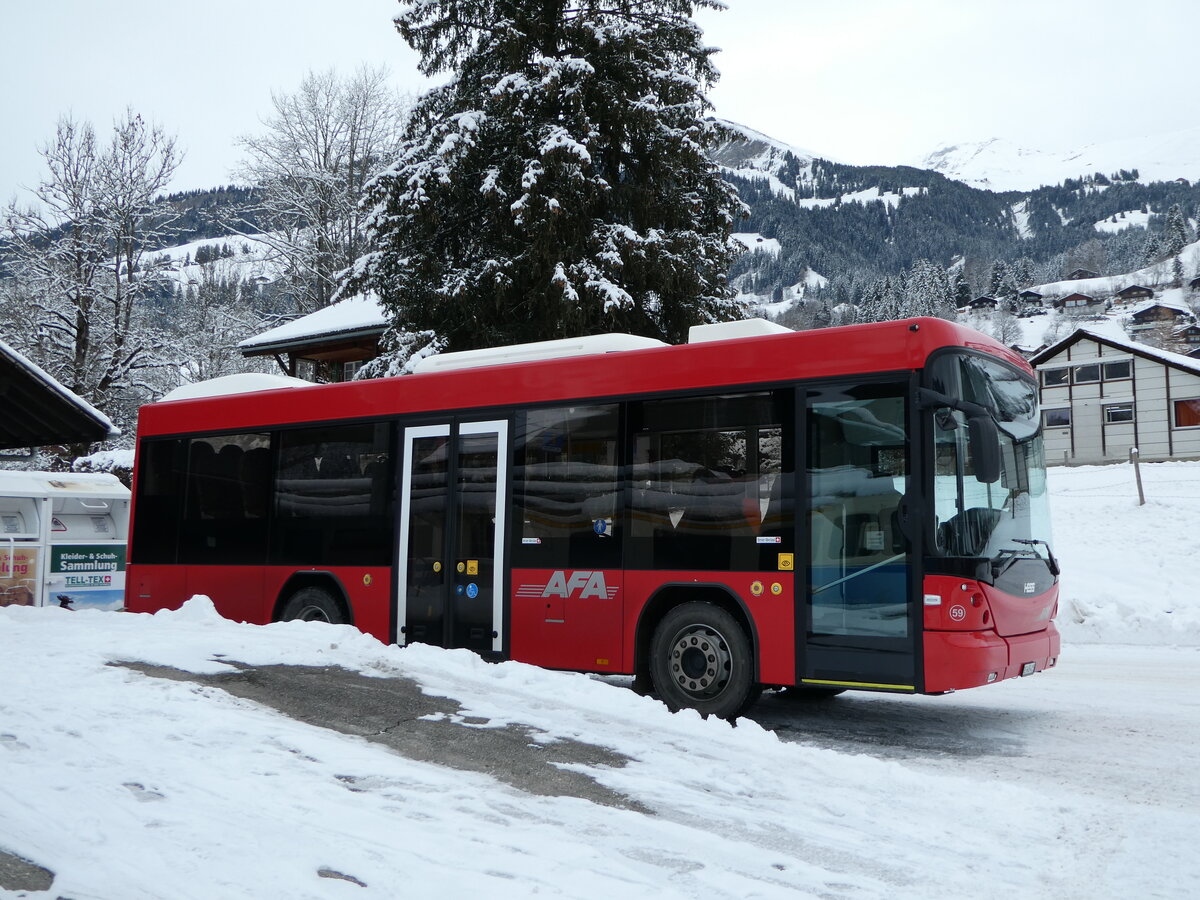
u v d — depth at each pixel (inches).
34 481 614.9
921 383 308.5
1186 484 1197.7
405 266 904.9
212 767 214.8
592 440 370.3
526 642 375.9
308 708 272.4
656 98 888.3
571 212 835.4
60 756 218.2
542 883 159.2
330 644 345.7
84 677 292.5
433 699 285.9
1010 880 172.7
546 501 378.0
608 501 363.3
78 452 1504.7
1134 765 273.7
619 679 457.4
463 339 901.2
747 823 197.6
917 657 299.4
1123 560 809.5
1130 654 510.6
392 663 324.8
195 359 1571.1
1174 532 878.4
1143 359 2086.6
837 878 170.1
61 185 1510.8
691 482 346.3
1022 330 6555.1
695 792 215.9
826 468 321.7
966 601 297.6
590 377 374.3
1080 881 173.3
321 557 439.2
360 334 1261.1
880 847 186.7
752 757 242.1
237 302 1652.3
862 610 309.9
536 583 375.9
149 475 503.8
